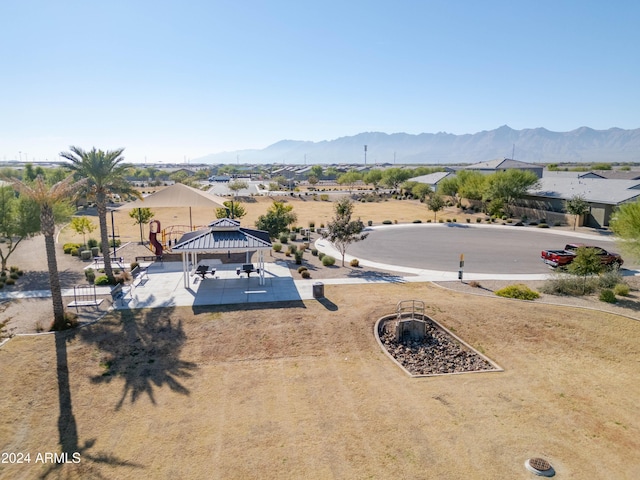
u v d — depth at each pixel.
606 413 13.32
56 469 10.88
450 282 26.83
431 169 121.75
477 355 17.45
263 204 83.00
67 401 13.88
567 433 12.28
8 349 17.02
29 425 12.69
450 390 14.62
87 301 22.42
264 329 18.97
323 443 11.75
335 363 16.48
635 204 25.27
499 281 27.05
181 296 23.06
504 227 49.44
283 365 16.28
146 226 54.53
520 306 21.62
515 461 11.06
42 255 35.00
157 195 36.25
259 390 14.54
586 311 20.73
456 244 39.44
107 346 17.44
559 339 18.47
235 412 13.27
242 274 27.86
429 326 19.83
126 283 25.89
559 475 10.55
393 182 106.44
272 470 10.73
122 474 10.70
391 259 33.47
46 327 19.12
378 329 19.36
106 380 15.10
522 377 15.62
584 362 16.75
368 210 69.88
